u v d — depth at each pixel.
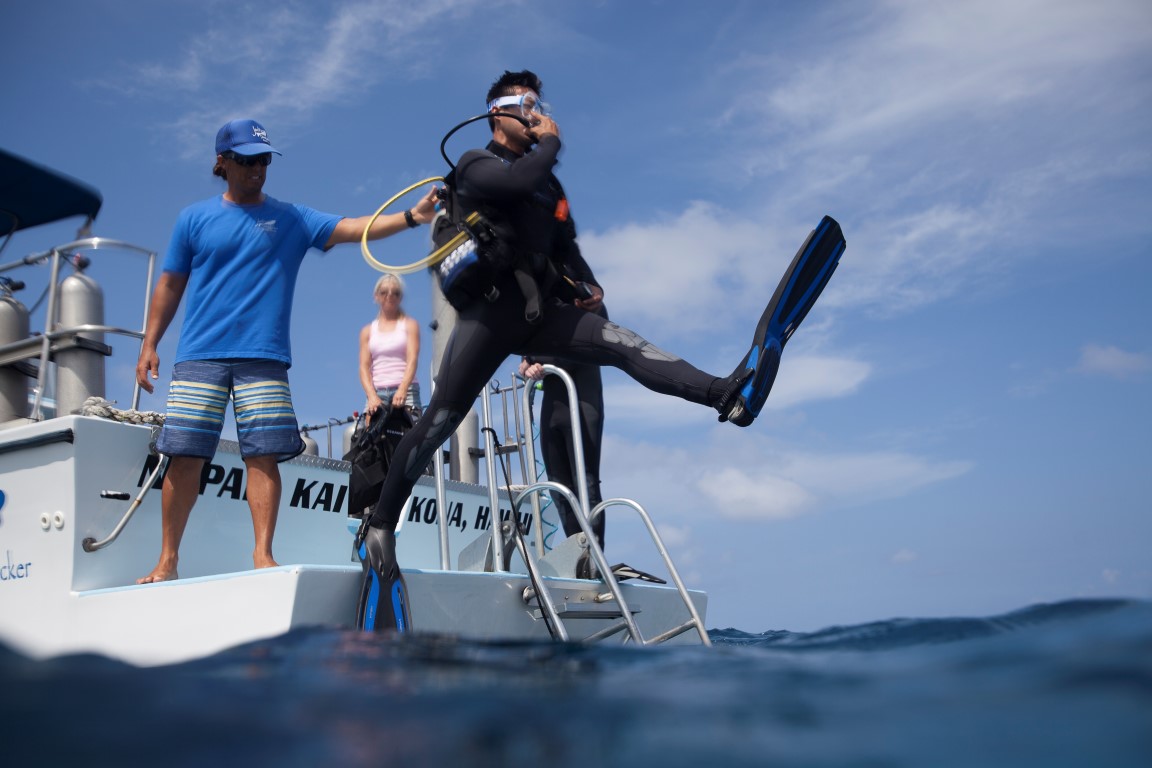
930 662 1.78
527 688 1.75
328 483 5.16
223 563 4.58
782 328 3.65
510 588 4.00
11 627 3.95
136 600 3.54
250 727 1.39
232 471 4.64
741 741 1.31
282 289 4.07
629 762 1.23
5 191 4.67
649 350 3.65
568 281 3.83
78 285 5.00
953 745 1.21
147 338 4.14
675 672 1.94
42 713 1.41
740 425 3.56
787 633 5.00
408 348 5.75
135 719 1.39
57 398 4.94
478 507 6.42
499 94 3.92
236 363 3.95
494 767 1.22
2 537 4.05
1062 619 2.28
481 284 3.59
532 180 3.47
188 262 4.12
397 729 1.40
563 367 4.96
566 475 4.99
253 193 4.12
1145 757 1.09
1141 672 1.45
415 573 3.58
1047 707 1.32
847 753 1.21
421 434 3.62
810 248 3.66
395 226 4.24
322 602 3.24
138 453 4.11
